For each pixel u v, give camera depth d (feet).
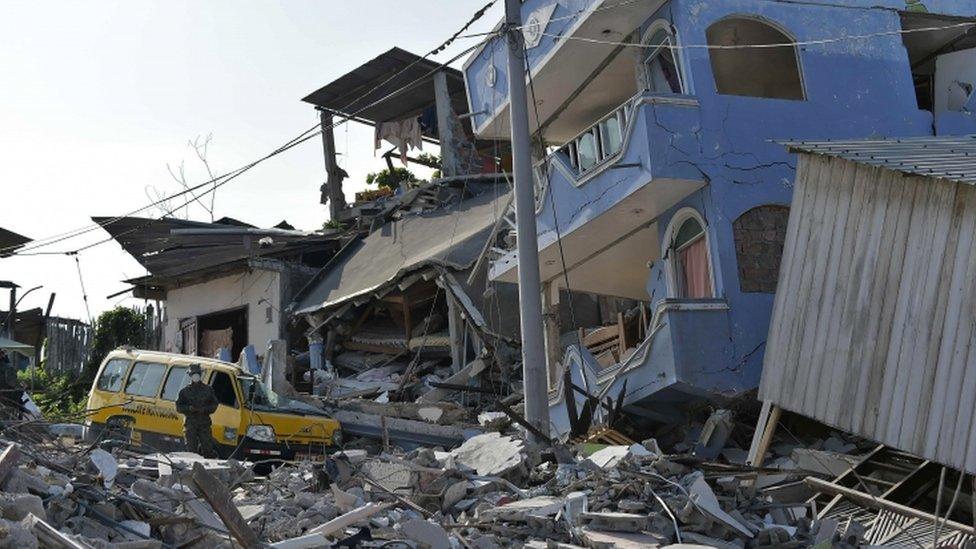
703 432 52.75
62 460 35.04
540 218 65.10
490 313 80.48
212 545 28.17
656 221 62.03
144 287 115.65
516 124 52.54
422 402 72.13
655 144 55.36
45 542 21.83
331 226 116.88
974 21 62.23
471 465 43.11
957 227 40.40
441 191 102.22
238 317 109.60
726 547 33.60
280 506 35.37
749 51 63.77
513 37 53.36
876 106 60.29
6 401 59.77
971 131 61.77
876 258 43.91
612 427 55.62
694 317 54.75
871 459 44.78
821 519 37.88
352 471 39.70
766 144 57.57
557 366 69.00
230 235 107.45
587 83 69.56
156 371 60.70
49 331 105.19
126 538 27.40
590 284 70.38
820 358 45.80
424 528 31.76
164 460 39.50
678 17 58.08
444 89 104.78
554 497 38.34
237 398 57.62
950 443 39.04
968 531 36.83
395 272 88.22
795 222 48.42
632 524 34.71
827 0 60.95
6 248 85.05
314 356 92.68
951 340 39.83
